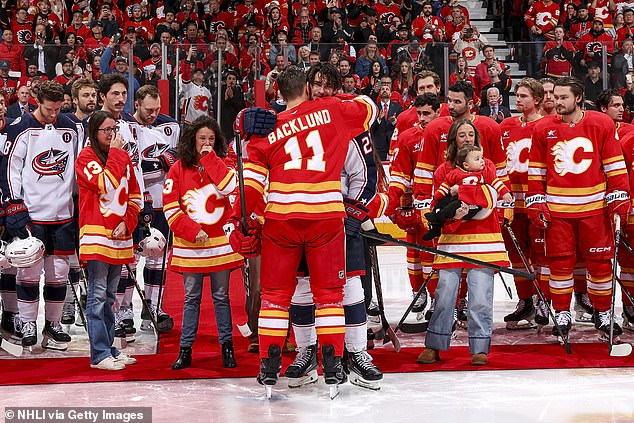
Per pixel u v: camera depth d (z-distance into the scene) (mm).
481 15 16672
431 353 5758
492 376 5441
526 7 15430
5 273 6371
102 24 14367
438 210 5645
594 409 4723
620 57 9297
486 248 5676
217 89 9617
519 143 6891
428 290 6988
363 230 5180
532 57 9562
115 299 5727
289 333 6109
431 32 14625
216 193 5656
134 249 6609
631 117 9281
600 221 6250
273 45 9711
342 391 5137
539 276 6707
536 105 6844
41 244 5941
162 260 6742
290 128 4754
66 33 14586
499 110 9445
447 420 4547
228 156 6438
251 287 6082
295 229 4734
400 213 6965
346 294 5137
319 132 4758
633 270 6715
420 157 6418
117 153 5508
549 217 6227
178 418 4594
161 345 6465
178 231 5555
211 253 5621
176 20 14938
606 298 6363
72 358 5996
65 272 6312
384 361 5840
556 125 6230
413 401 4902
